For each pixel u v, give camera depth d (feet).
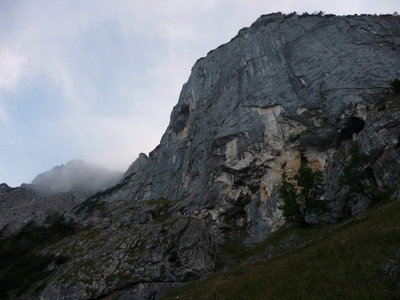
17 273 155.43
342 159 176.76
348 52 251.19
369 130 166.40
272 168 228.22
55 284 135.74
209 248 151.33
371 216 95.25
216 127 288.92
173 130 395.96
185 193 282.56
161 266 138.31
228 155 256.32
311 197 147.13
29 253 184.03
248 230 202.90
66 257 157.38
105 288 130.52
